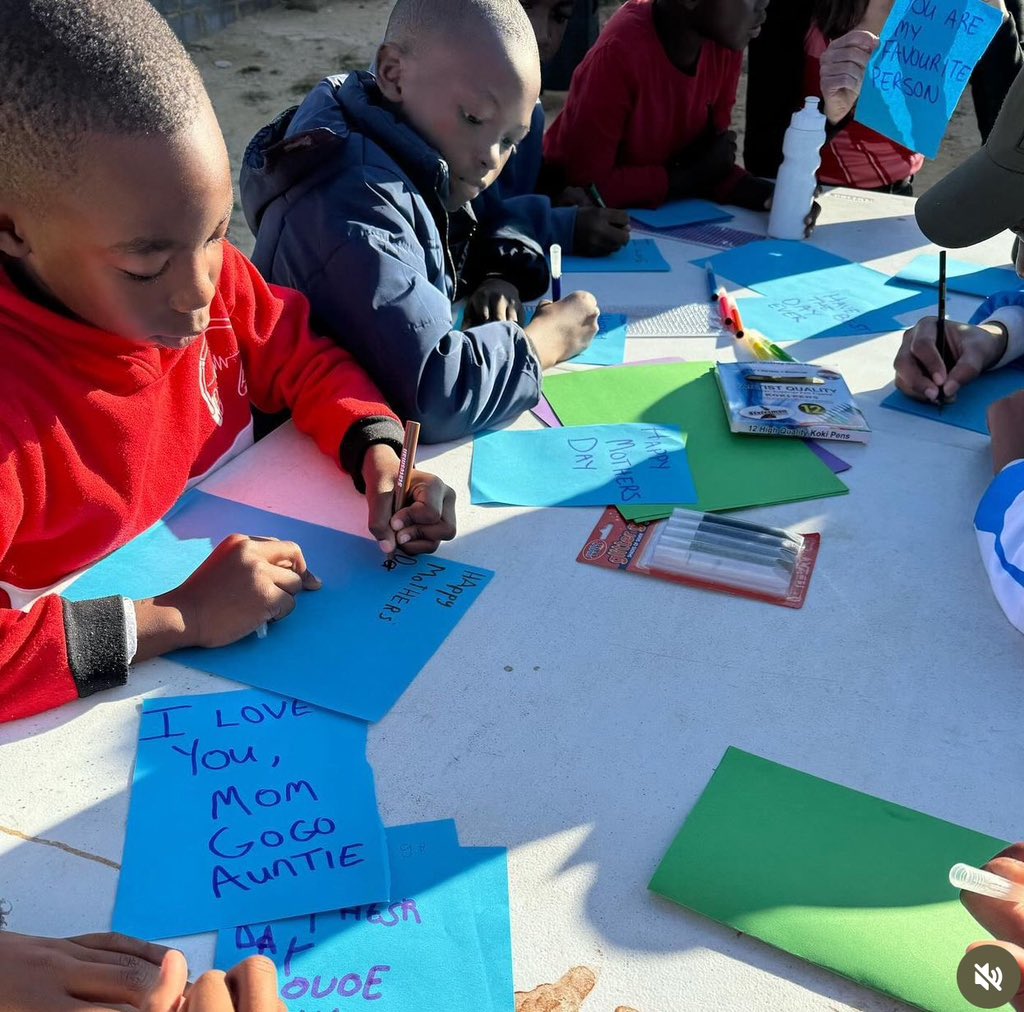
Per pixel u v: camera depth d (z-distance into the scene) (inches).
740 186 89.3
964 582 45.1
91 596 42.5
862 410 58.0
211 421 52.1
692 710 38.0
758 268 75.7
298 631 41.2
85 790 34.1
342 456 50.6
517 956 29.5
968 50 60.9
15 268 39.4
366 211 54.9
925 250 78.9
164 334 40.5
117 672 37.6
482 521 48.1
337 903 30.6
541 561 45.6
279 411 58.0
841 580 44.9
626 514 48.6
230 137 178.2
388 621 41.8
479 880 31.5
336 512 48.9
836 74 80.8
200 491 49.7
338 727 36.8
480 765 35.4
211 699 37.8
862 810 34.2
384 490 47.5
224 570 41.4
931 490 51.3
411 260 55.4
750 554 45.0
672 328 67.1
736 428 54.7
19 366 40.0
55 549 43.6
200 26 221.9
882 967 29.3
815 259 77.4
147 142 34.6
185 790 34.1
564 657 40.3
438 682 38.9
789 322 67.9
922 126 63.2
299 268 56.4
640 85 88.4
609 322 67.8
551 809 33.9
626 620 42.3
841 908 30.9
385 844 32.5
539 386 57.8
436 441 54.5
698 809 33.9
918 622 42.7
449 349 53.4
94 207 35.4
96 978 27.5
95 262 37.3
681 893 31.1
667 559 44.9
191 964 29.1
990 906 28.6
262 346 53.9
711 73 93.9
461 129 59.1
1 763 34.9
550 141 95.7
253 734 36.4
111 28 34.0
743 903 30.9
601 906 31.0
